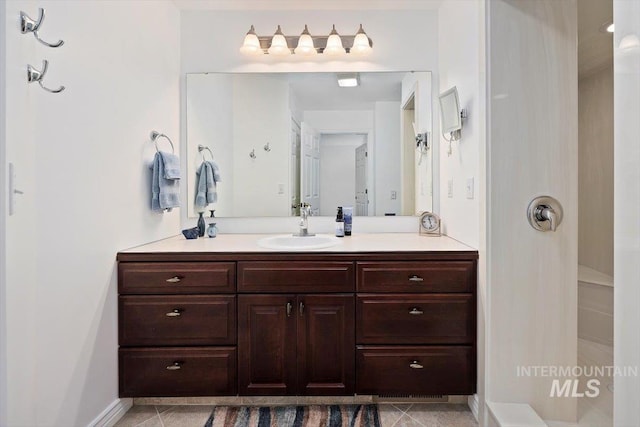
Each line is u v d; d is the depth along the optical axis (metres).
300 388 1.77
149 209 2.04
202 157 2.49
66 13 1.37
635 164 0.80
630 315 0.81
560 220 1.61
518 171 1.62
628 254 0.81
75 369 1.44
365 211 2.53
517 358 1.63
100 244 1.60
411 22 2.44
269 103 2.50
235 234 2.48
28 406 1.07
